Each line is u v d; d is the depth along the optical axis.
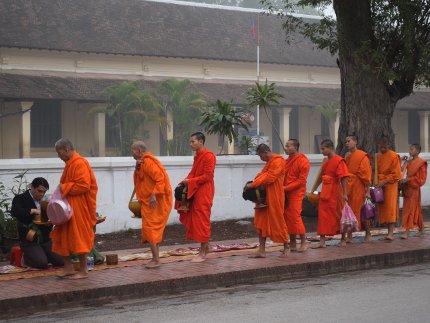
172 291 10.98
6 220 14.33
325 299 10.09
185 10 54.06
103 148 46.06
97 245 15.41
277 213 12.83
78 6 49.19
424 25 18.48
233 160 18.89
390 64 18.61
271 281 11.83
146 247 15.18
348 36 18.38
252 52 53.28
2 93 41.72
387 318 8.84
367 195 14.59
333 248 14.09
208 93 49.78
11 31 44.59
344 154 18.88
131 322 8.98
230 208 18.91
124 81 45.56
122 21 49.97
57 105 46.50
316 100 53.94
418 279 11.72
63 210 10.59
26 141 43.25
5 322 9.24
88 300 10.27
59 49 45.16
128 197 17.20
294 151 13.38
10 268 11.97
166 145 46.88
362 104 18.52
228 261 12.59
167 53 49.19
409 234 16.27
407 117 60.41
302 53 55.72
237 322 8.80
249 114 36.88
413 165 15.59
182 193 12.48
